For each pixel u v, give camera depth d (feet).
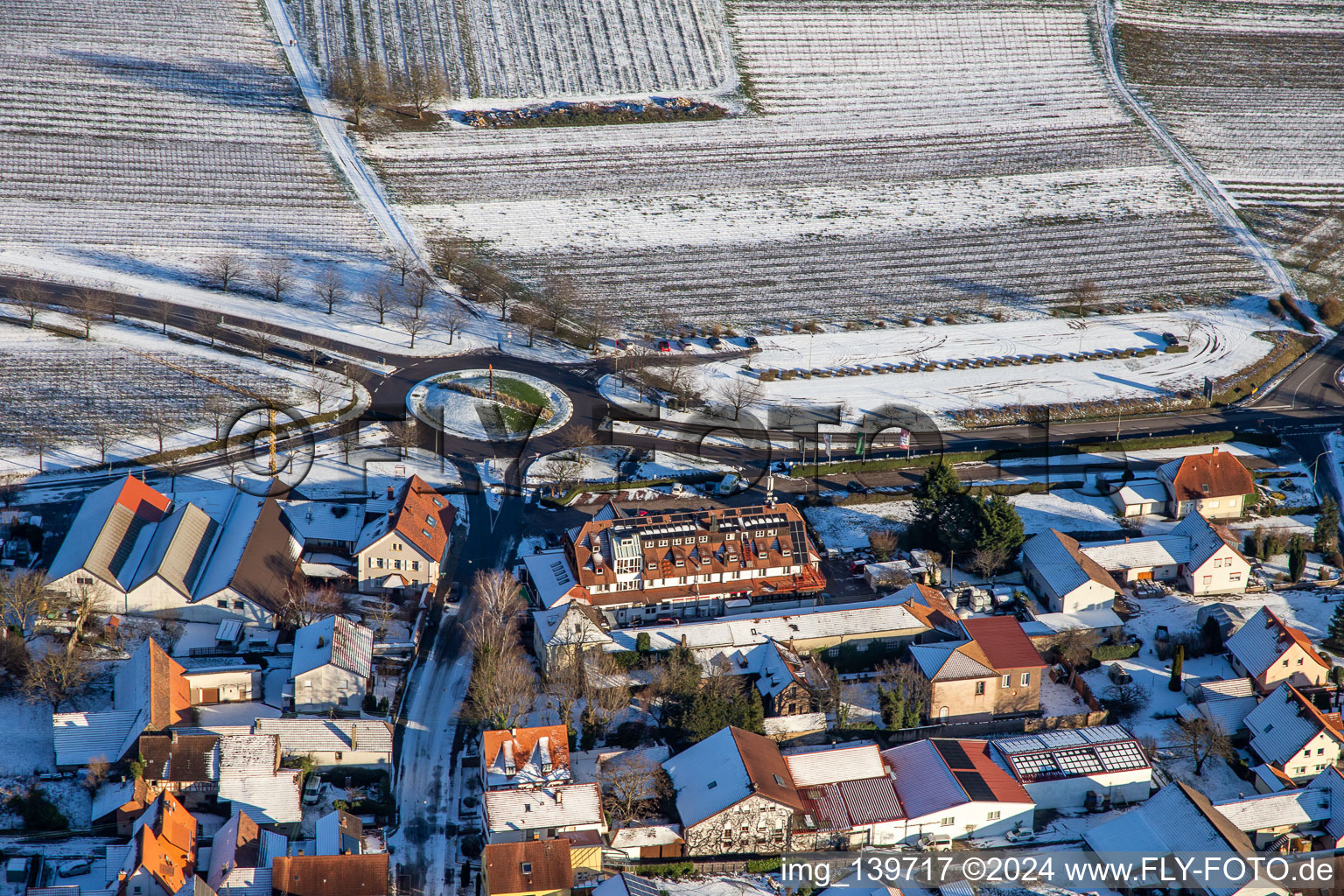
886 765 425.69
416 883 381.40
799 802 403.54
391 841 396.57
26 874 368.48
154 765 397.39
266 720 424.05
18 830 388.78
